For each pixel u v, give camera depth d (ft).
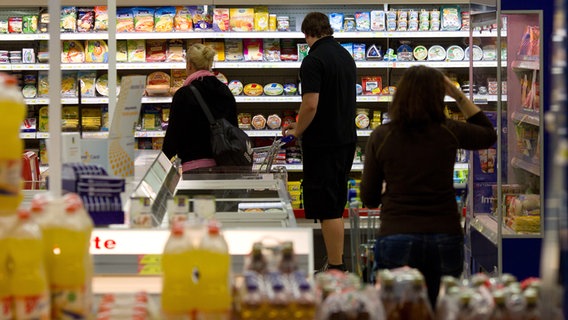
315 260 27.17
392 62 30.37
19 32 30.14
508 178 18.78
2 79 8.31
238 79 32.09
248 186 17.81
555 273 6.78
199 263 8.01
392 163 13.56
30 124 31.04
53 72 11.09
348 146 22.93
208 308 7.98
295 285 7.81
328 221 22.84
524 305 7.57
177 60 30.60
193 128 21.35
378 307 7.86
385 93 31.09
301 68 22.40
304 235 11.72
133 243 11.40
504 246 18.63
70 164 12.03
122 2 29.94
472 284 8.18
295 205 31.19
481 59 20.44
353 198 16.48
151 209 12.44
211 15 30.40
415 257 13.39
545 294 6.83
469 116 14.40
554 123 6.76
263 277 8.02
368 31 30.14
